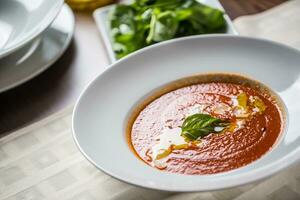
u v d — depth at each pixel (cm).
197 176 69
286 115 77
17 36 95
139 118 81
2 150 82
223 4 108
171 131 78
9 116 89
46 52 95
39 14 95
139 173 69
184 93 84
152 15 98
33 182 76
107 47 96
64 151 80
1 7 101
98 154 71
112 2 113
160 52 86
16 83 89
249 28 99
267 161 70
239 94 82
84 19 110
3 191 76
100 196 72
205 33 97
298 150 64
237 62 85
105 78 81
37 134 84
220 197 70
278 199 70
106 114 78
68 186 75
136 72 84
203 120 76
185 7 100
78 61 99
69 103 90
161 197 71
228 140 75
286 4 104
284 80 81
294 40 96
